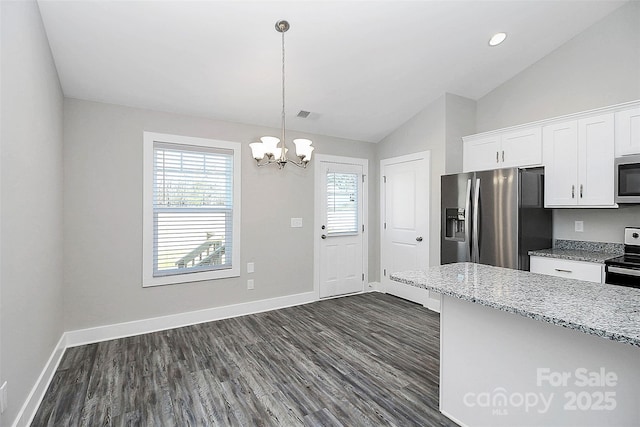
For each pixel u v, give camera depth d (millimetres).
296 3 2293
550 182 3131
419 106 4035
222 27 2426
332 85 3350
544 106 3529
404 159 4375
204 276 3520
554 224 3449
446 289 1598
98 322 3006
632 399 1220
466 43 3037
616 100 3037
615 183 2654
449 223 3725
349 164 4648
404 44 2898
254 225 3855
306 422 1853
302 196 4227
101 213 3020
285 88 3273
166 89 3035
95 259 2994
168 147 3348
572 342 1375
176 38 2482
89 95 2932
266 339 3043
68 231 2877
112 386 2221
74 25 2254
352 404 2023
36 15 2035
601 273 2645
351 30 2625
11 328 1643
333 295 4500
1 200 1522
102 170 3023
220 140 3631
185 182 3434
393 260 4594
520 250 3051
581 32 3248
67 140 2877
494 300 1396
